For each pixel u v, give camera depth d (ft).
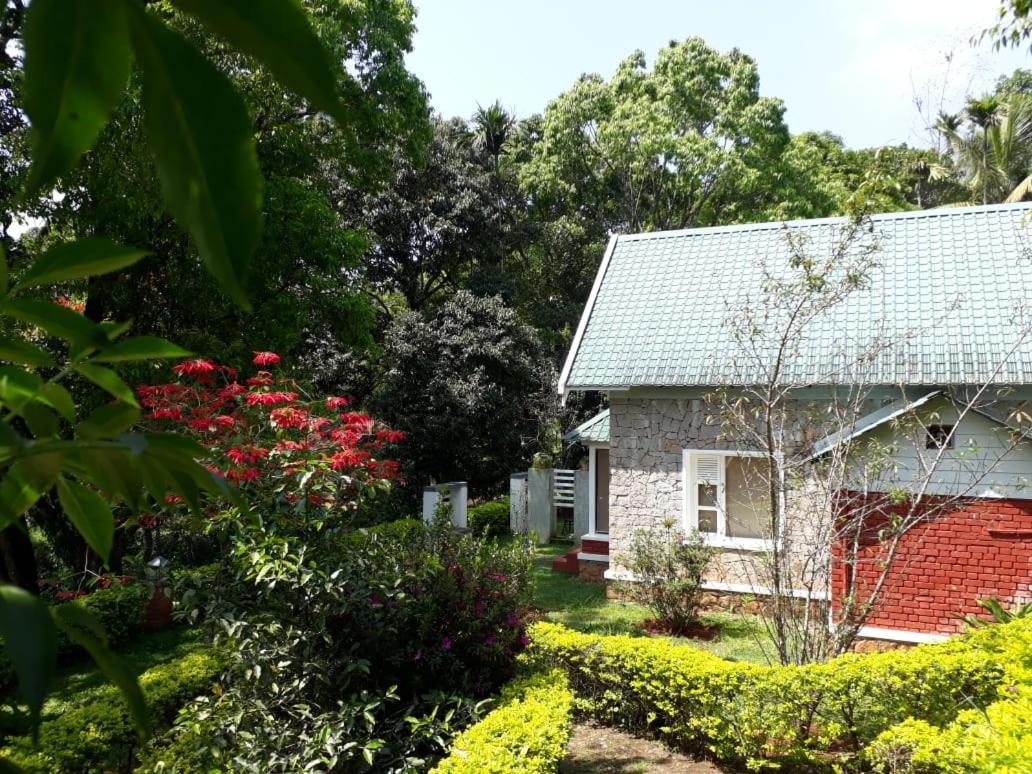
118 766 20.36
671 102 87.15
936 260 37.88
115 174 30.83
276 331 43.27
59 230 34.22
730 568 37.93
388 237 77.87
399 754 19.79
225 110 1.65
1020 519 29.89
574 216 92.02
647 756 23.61
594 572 45.32
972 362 32.55
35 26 1.63
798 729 22.89
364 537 22.30
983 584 30.37
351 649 20.31
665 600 35.53
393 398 63.82
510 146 98.22
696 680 23.66
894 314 35.94
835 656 25.31
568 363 41.06
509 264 92.58
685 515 38.75
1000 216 38.73
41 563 39.34
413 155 51.31
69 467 2.64
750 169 82.38
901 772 19.58
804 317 28.27
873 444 28.43
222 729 18.78
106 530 2.99
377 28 47.50
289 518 20.07
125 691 2.41
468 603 23.75
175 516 19.92
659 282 43.70
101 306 37.81
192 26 30.55
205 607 18.90
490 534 60.08
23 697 1.61
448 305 67.87
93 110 1.70
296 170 46.96
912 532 31.24
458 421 62.44
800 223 43.27
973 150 93.61
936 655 23.09
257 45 1.65
